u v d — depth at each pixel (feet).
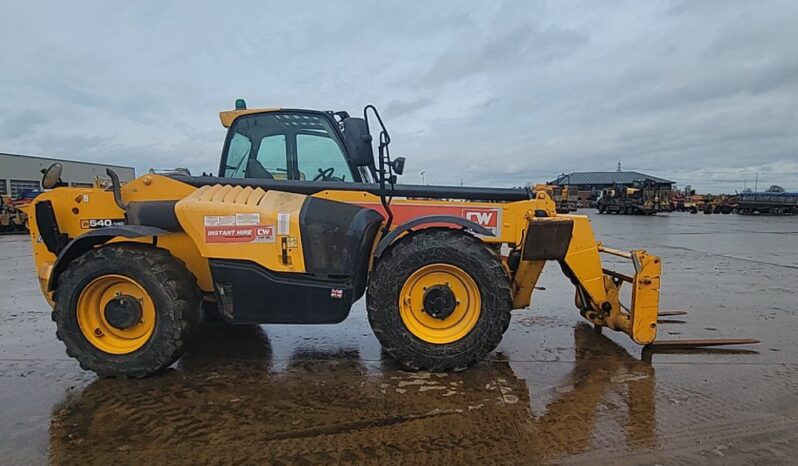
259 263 11.35
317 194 12.52
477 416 9.02
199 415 9.12
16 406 9.55
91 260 10.84
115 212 12.51
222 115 13.57
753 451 7.77
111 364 10.77
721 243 44.78
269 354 12.55
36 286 23.25
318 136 13.42
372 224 11.76
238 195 11.91
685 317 16.19
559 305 18.35
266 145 13.50
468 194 12.88
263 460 7.60
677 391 10.11
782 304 18.21
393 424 8.73
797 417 8.93
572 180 235.40
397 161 12.08
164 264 10.94
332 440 8.19
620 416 8.99
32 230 12.71
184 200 11.71
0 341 13.93
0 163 117.70
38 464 7.52
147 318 11.07
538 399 9.75
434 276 11.40
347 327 15.17
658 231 61.52
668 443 8.03
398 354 11.15
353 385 10.48
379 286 11.11
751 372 11.18
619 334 14.30
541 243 11.87
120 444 8.09
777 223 83.05
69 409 9.41
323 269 11.33
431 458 7.64
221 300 11.51
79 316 10.95
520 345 13.24
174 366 11.68
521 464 7.47
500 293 11.03
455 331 11.32
